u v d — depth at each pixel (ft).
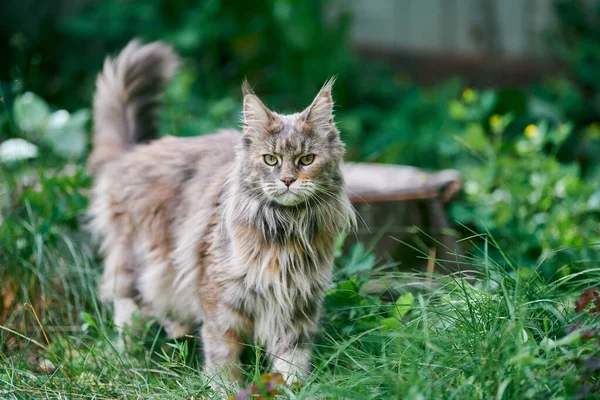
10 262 13.46
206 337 11.78
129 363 11.61
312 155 11.07
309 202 11.22
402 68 29.40
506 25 29.73
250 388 9.44
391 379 9.41
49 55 25.66
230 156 12.46
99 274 14.17
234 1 25.75
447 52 29.60
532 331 10.14
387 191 15.28
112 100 14.79
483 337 9.83
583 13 29.14
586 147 23.26
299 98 25.04
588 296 9.91
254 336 11.80
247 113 11.24
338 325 12.48
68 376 11.09
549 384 8.81
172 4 25.53
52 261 13.76
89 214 14.25
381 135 23.21
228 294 11.37
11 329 12.32
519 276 11.04
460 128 22.43
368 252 13.51
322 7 27.63
